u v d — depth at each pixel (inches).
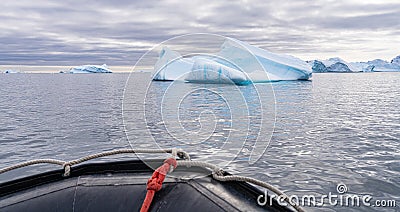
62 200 58.6
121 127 289.1
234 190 58.9
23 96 718.5
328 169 163.3
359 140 225.8
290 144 212.4
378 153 191.6
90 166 67.2
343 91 764.0
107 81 1492.4
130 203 58.0
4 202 57.7
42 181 64.2
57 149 214.8
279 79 1136.2
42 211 56.3
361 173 156.8
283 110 403.2
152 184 57.2
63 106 486.0
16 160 190.7
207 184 60.5
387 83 1183.6
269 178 150.6
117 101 550.6
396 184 142.1
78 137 250.4
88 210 57.1
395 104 473.4
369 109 413.1
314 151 195.9
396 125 287.4
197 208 54.4
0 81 1779.0
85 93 765.3
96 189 60.7
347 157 183.9
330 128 272.8
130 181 62.6
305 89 820.6
